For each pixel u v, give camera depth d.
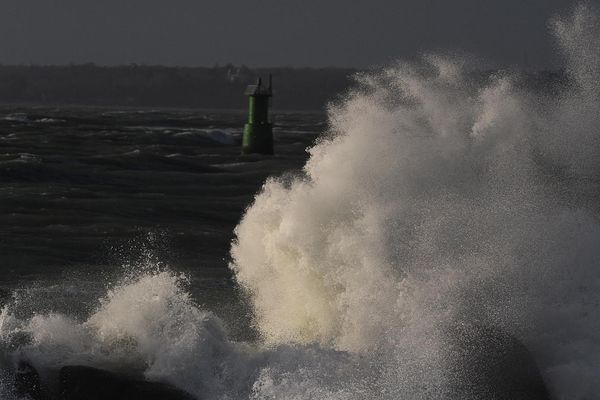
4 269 51.88
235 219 77.88
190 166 120.75
